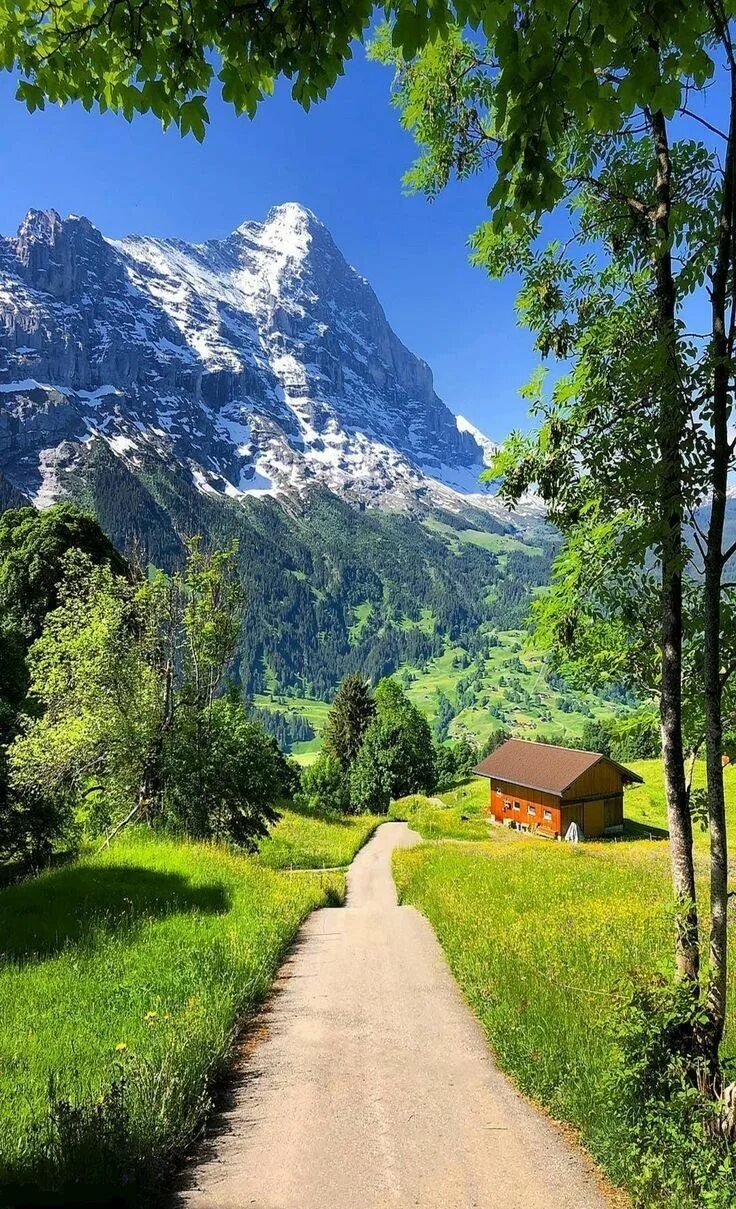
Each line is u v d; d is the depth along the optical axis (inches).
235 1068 290.5
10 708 987.9
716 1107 179.3
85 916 509.4
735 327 176.2
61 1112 196.1
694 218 211.9
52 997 344.5
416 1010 370.3
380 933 576.4
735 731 216.1
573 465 223.1
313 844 1478.8
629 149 234.2
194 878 650.8
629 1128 192.9
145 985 356.5
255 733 1057.5
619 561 197.5
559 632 243.1
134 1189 179.5
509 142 119.1
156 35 137.2
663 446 179.2
